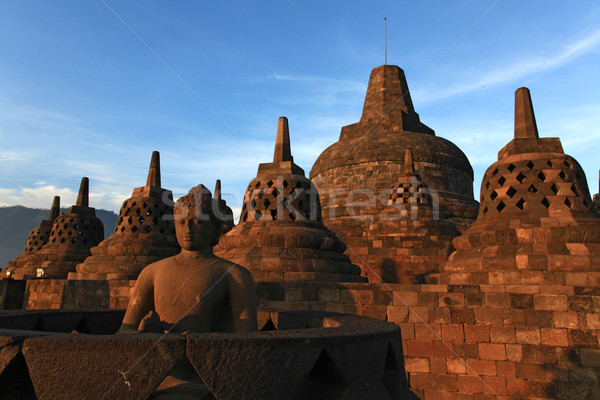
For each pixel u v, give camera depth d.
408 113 35.47
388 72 36.72
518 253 9.52
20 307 16.97
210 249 4.97
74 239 23.66
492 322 8.81
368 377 3.40
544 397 8.19
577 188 10.11
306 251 11.77
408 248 20.03
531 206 10.15
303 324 5.30
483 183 11.80
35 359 2.92
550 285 8.73
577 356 8.14
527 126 11.27
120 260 15.93
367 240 20.64
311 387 3.47
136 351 2.87
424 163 30.55
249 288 4.61
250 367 2.91
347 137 36.53
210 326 4.45
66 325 5.43
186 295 4.42
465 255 10.79
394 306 9.56
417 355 9.18
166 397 3.34
